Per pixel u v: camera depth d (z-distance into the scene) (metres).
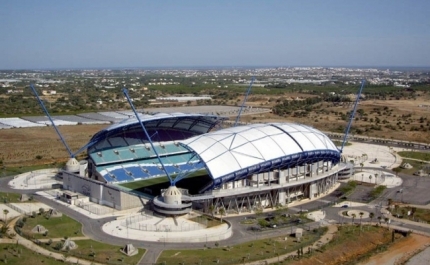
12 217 120.31
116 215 122.12
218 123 178.00
